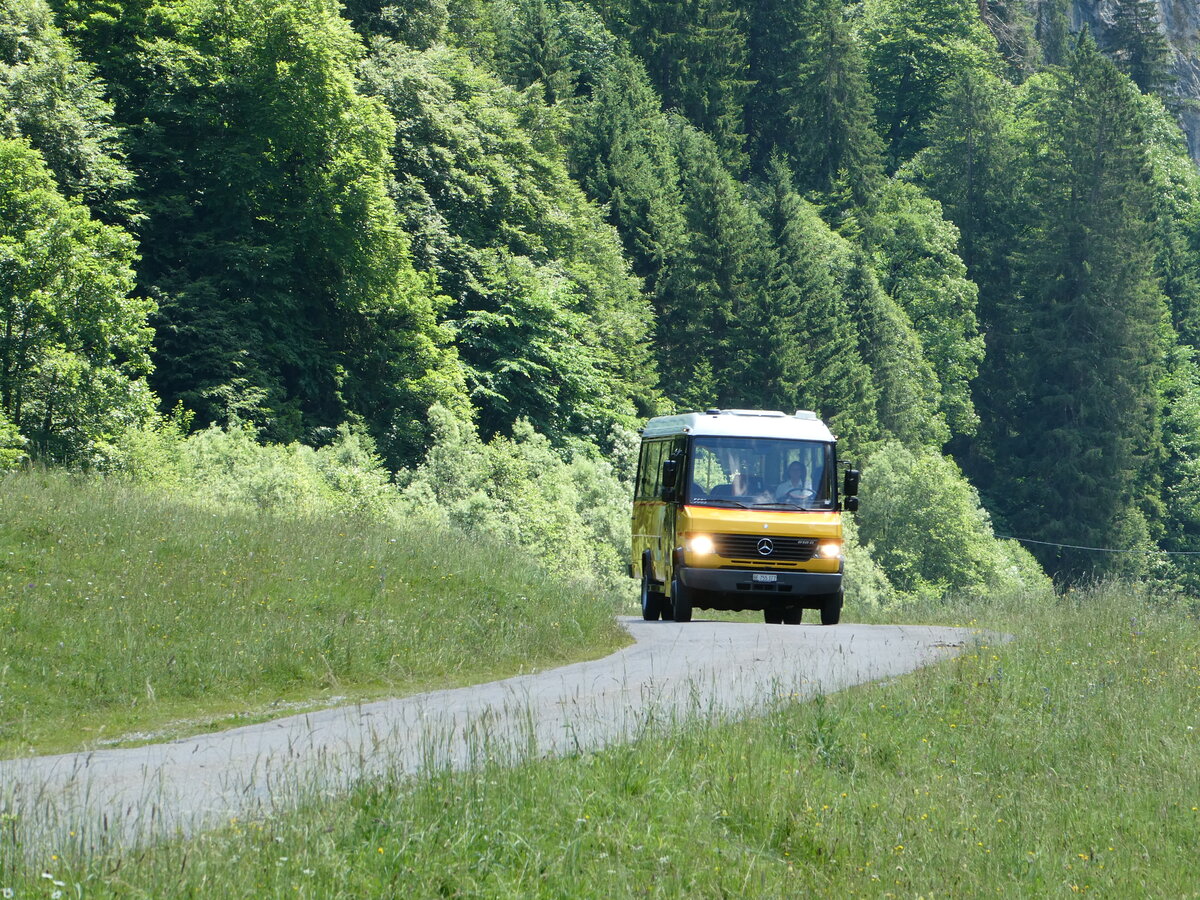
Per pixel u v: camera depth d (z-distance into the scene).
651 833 14.00
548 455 92.75
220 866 11.80
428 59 120.56
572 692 23.84
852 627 38.78
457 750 17.78
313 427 94.19
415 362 101.38
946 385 185.62
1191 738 20.81
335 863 12.09
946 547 139.38
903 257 191.50
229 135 93.62
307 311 99.38
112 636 25.59
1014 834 15.62
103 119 89.44
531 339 114.25
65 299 69.56
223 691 24.58
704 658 28.75
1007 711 22.19
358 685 26.28
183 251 93.44
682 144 190.25
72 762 17.69
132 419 72.19
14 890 11.00
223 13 92.00
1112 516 187.38
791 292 158.38
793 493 39.41
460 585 35.12
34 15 83.00
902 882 13.60
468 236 116.75
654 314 153.38
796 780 16.41
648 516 45.28
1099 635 32.28
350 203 92.50
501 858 12.79
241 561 32.50
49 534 31.75
